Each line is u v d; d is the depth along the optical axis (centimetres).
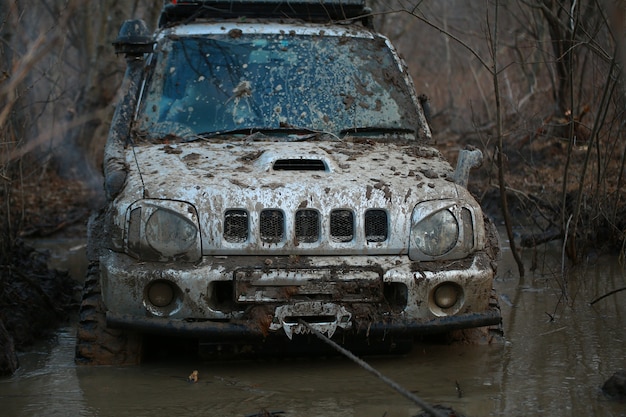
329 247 543
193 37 710
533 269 828
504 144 1202
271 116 664
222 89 677
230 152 613
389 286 551
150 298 538
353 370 561
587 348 604
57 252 979
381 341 569
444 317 546
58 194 1178
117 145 642
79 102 1269
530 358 583
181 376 552
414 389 524
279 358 582
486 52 1502
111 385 537
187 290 532
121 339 573
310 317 535
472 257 561
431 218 554
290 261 539
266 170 575
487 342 612
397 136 673
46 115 1127
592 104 1053
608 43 908
